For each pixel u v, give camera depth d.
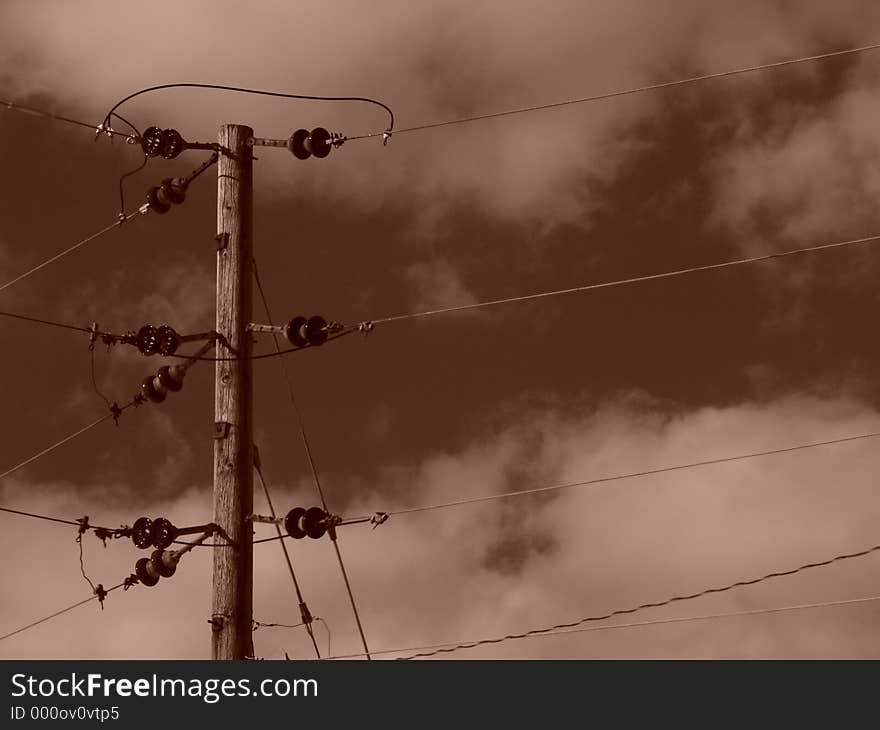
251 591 33.22
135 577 33.81
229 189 35.19
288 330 33.88
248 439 33.84
